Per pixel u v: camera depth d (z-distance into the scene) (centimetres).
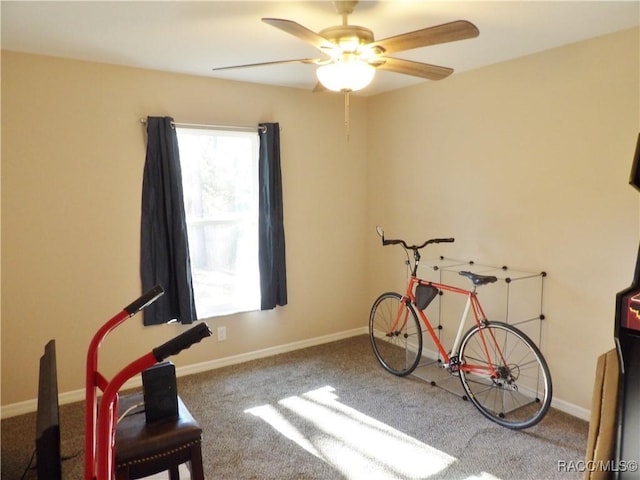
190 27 241
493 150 325
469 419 285
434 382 338
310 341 425
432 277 373
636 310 169
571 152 279
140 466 169
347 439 264
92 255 315
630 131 251
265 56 295
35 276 298
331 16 225
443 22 236
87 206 311
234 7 214
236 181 375
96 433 137
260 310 390
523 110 304
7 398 296
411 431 272
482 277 281
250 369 369
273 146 376
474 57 304
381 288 439
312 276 420
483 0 209
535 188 300
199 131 351
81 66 302
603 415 182
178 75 338
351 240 442
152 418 182
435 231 377
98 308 320
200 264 365
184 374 359
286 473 233
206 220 364
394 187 415
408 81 374
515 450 250
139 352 337
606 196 263
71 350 313
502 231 323
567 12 224
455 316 358
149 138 323
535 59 294
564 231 285
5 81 280
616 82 255
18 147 287
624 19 234
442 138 364
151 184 327
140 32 248
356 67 206
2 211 286
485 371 290
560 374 293
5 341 293
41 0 204
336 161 424
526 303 308
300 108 398
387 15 226
